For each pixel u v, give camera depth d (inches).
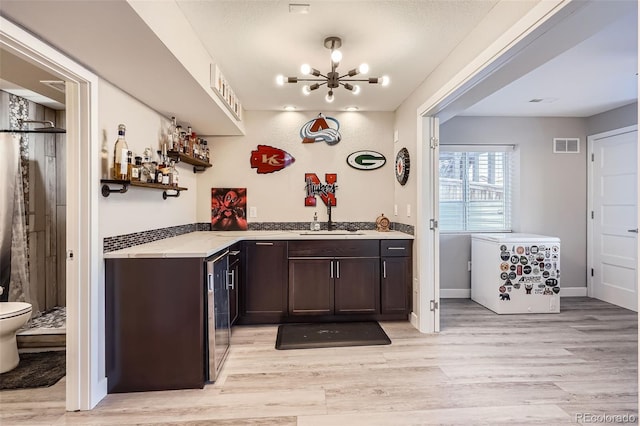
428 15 77.7
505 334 117.2
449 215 170.2
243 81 116.3
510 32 68.8
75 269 73.9
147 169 92.4
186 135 123.8
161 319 82.0
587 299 163.2
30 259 118.1
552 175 168.4
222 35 85.4
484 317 136.3
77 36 61.3
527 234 160.2
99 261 78.0
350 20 79.7
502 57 73.4
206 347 83.9
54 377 87.8
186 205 138.1
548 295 141.6
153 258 81.8
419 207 120.3
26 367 92.9
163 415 71.6
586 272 168.7
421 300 119.3
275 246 127.6
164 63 73.2
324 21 80.0
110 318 80.9
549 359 97.4
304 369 91.6
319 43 90.7
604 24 60.6
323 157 152.2
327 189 151.7
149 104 103.3
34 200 119.9
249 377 87.4
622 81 122.3
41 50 61.9
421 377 86.9
